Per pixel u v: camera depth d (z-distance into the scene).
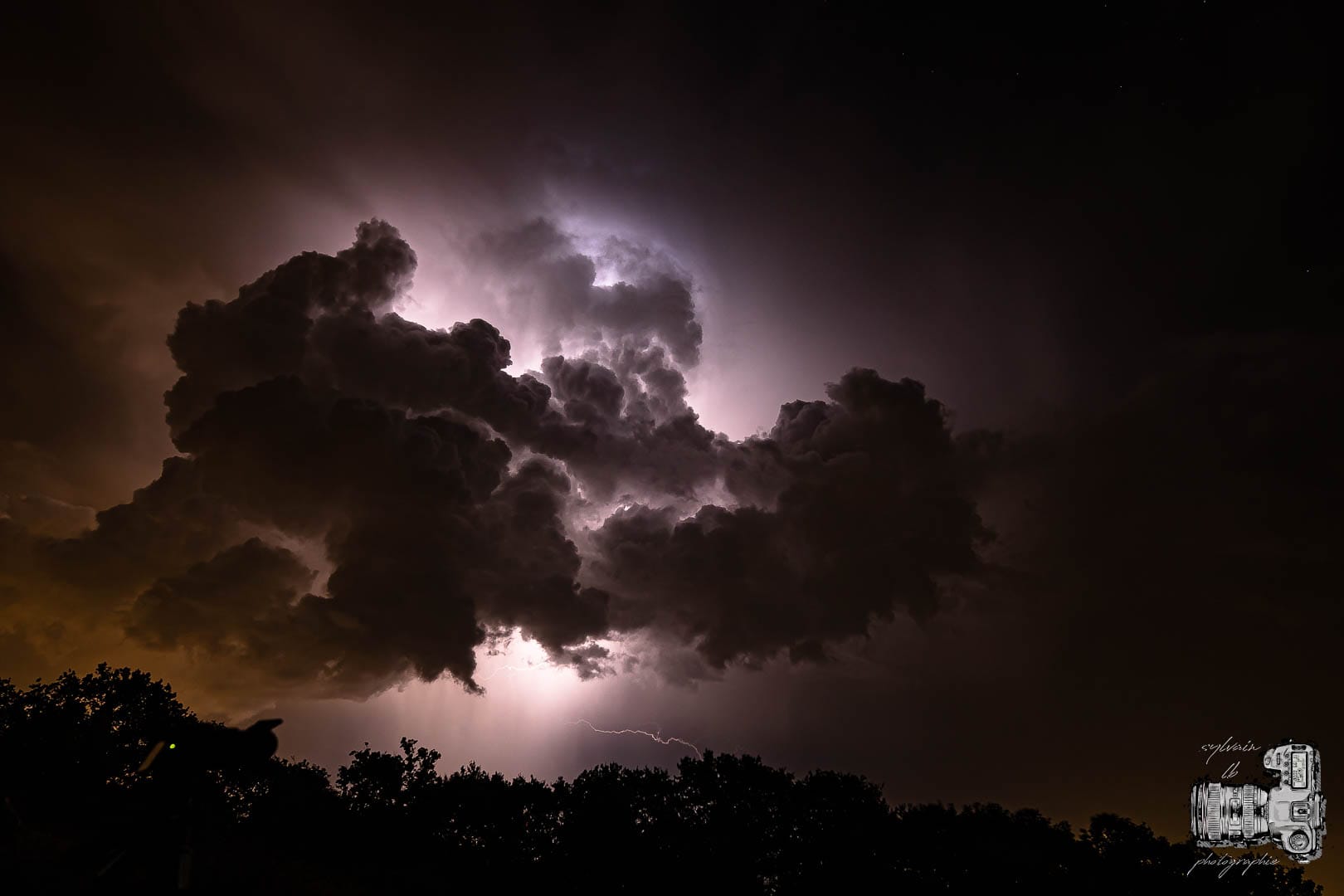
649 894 22.12
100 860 10.79
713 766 24.75
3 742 22.08
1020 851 22.27
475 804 23.86
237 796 23.27
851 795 24.11
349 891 17.86
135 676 25.05
